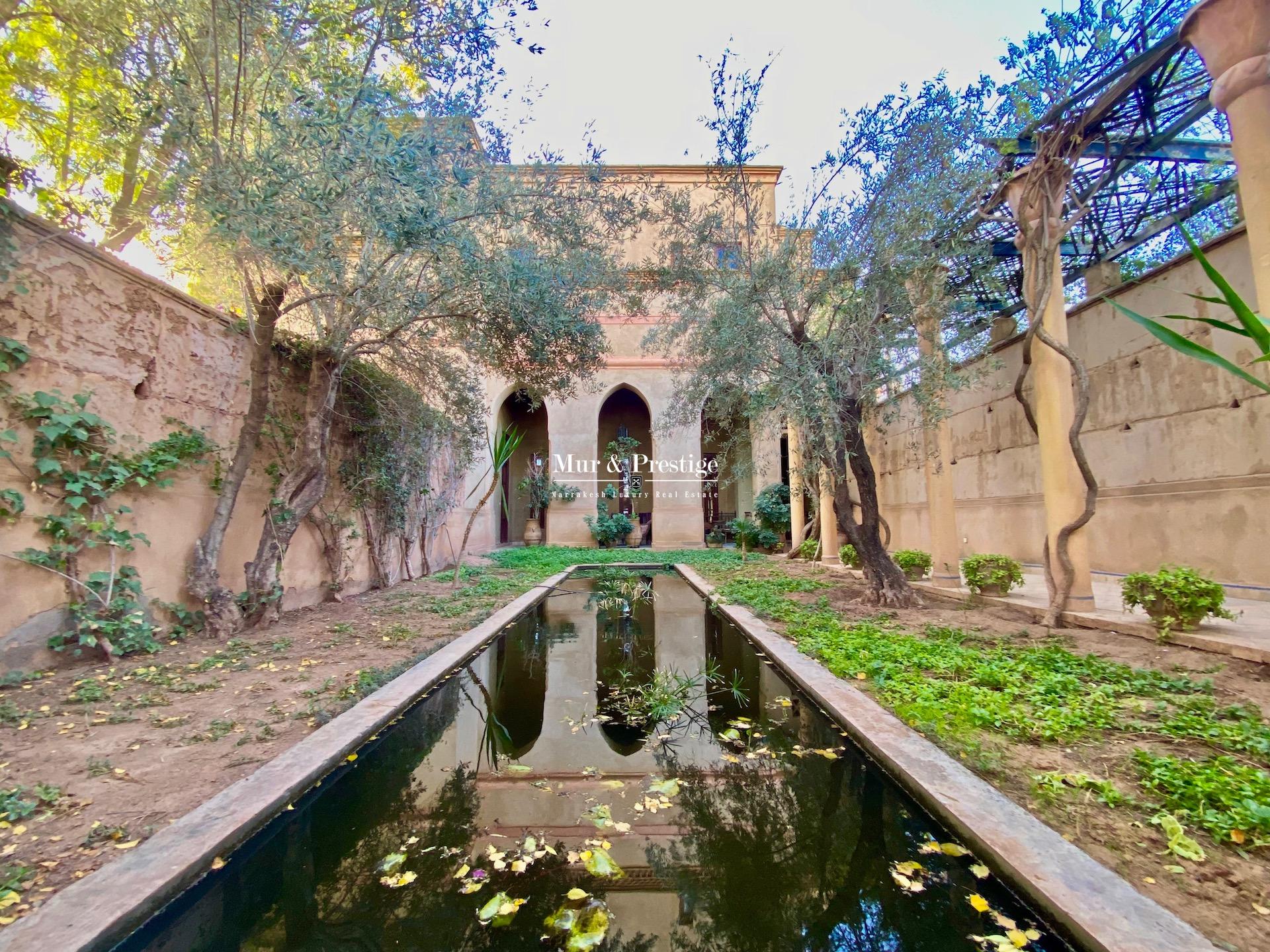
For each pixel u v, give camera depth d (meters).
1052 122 4.49
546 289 5.08
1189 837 1.66
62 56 3.51
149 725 2.61
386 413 6.81
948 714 2.61
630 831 2.06
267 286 4.25
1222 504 5.01
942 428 6.70
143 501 3.92
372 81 3.58
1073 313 6.64
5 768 2.14
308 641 4.36
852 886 1.74
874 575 5.72
